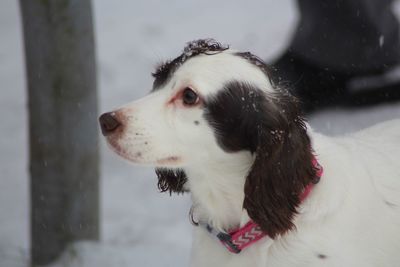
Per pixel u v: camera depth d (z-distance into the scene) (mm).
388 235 5629
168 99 5508
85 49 9078
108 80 17219
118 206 11852
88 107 9250
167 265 8680
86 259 8852
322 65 13461
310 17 13367
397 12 16922
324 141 5793
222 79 5359
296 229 5395
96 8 22141
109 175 13164
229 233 5609
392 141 6297
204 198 5699
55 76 9039
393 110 13367
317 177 5441
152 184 12711
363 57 13500
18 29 21453
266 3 20875
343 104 13711
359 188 5602
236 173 5555
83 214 9492
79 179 9383
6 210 12156
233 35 18656
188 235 10625
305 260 5367
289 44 13852
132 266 8656
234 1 21453
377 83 14070
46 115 9180
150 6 21953
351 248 5426
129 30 19922
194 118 5422
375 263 5555
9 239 10945
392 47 13836
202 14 20672
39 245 9609
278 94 5398
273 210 5309
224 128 5402
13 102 16984
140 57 18297
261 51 17078
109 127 5492
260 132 5320
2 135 15422
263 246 5473
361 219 5512
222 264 5684
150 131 5449
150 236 10562
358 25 13203
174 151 5496
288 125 5328
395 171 5926
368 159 5949
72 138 9234
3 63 19156
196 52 5582
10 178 13469
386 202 5730
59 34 8930
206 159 5523
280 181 5301
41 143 9289
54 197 9414
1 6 23594
